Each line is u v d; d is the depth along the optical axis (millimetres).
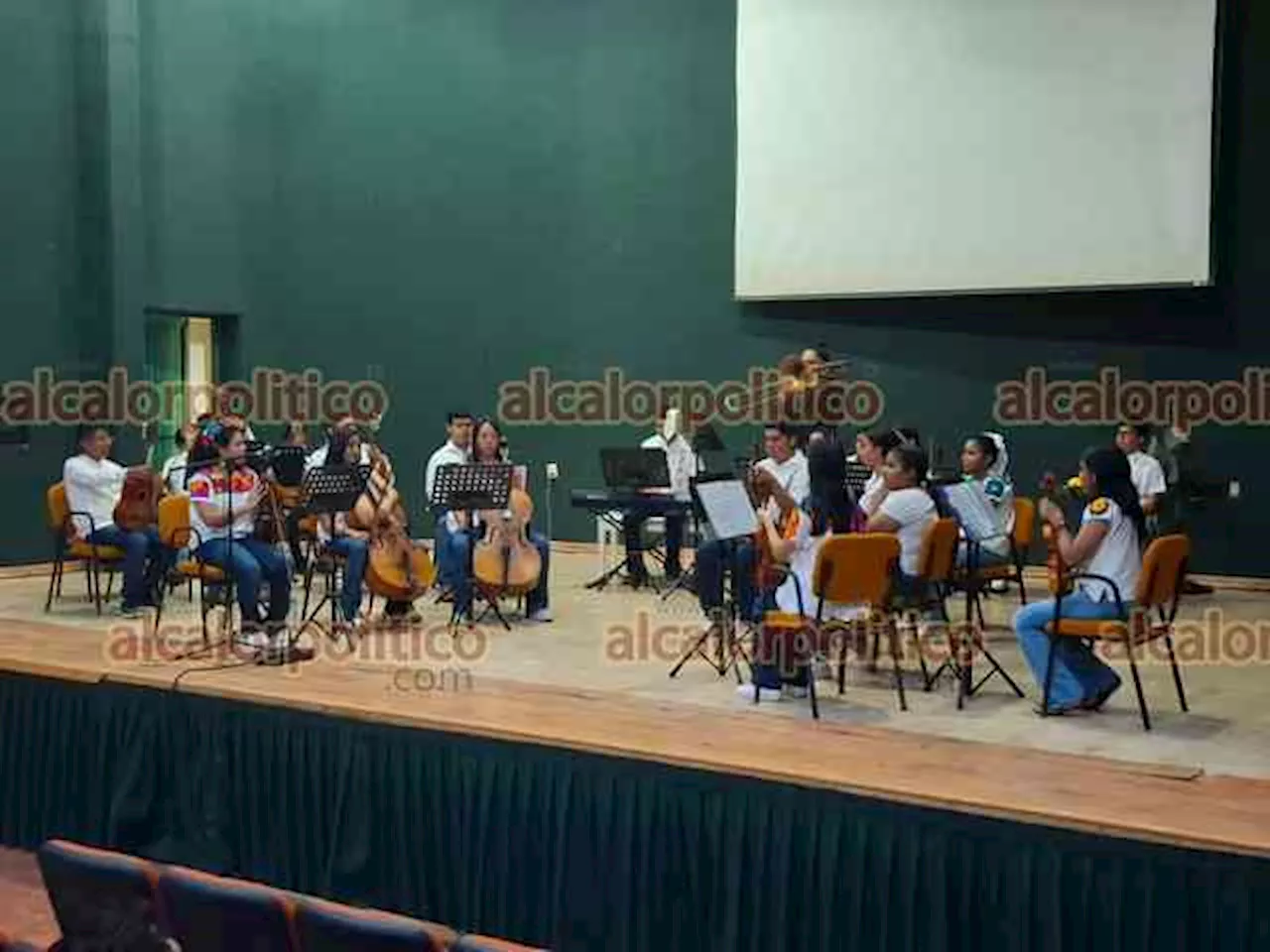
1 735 5816
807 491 7148
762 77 10312
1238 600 8500
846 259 10133
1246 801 3959
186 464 8102
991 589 8609
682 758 4387
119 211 10477
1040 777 4199
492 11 11328
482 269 11516
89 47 10414
